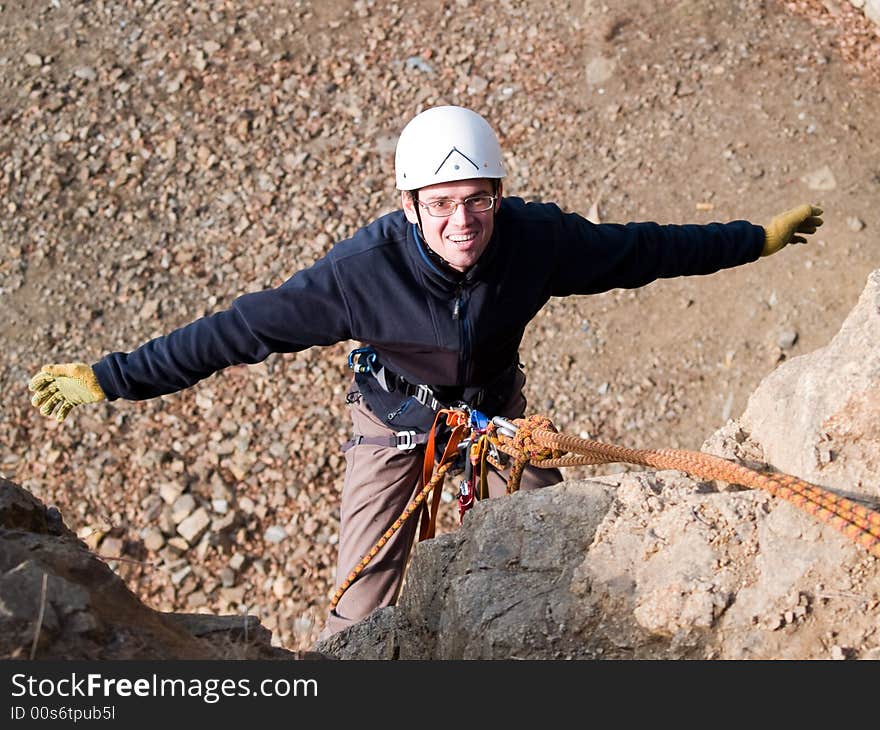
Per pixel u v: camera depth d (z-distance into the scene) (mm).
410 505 2793
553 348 5594
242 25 6895
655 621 1827
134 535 5000
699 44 6523
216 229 6059
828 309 5438
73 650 1562
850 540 1777
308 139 6363
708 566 1845
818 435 1931
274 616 4773
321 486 5145
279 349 2633
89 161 6340
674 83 6367
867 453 1896
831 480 1899
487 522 2129
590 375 5480
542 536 2055
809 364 2129
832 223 5699
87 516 5070
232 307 2586
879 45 6430
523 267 2566
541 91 6465
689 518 1914
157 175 6273
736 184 5914
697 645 1802
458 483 5160
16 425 5406
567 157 6180
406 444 2943
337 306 2551
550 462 2586
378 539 3029
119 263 5965
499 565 2062
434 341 2607
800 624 1748
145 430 5344
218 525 5012
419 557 2316
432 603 2236
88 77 6672
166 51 6781
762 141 6066
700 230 2822
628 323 5629
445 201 2391
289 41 6809
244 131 6402
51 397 2736
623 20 6695
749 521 1882
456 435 2811
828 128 6074
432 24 6820
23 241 6062
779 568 1795
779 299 5531
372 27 6836
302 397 5430
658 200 5930
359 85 6570
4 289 5902
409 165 2420
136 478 5184
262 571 4902
